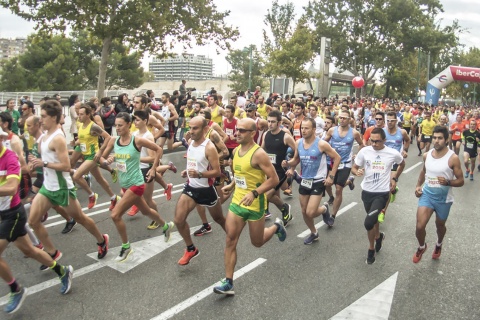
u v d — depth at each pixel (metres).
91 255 5.48
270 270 5.18
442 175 5.20
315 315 4.18
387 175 5.53
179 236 6.22
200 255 5.57
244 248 5.86
